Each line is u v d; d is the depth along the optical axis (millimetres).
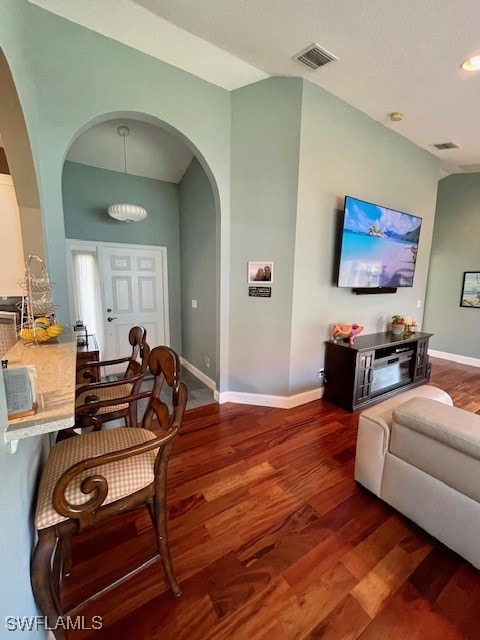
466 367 4598
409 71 2365
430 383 3889
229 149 2832
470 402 3312
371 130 3180
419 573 1355
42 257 1956
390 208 3564
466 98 2697
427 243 4258
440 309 5039
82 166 3734
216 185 2811
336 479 1984
